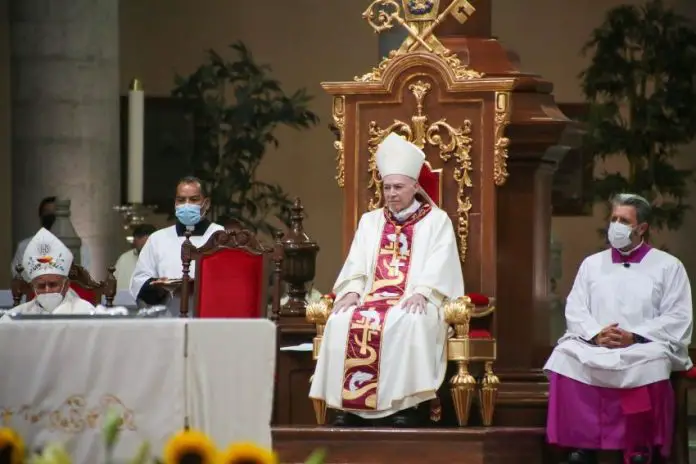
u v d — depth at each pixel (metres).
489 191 19.84
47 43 31.50
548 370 18.83
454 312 18.67
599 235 36.22
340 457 18.45
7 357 13.43
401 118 20.16
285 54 38.53
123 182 37.78
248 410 13.34
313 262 21.48
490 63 20.59
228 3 38.56
